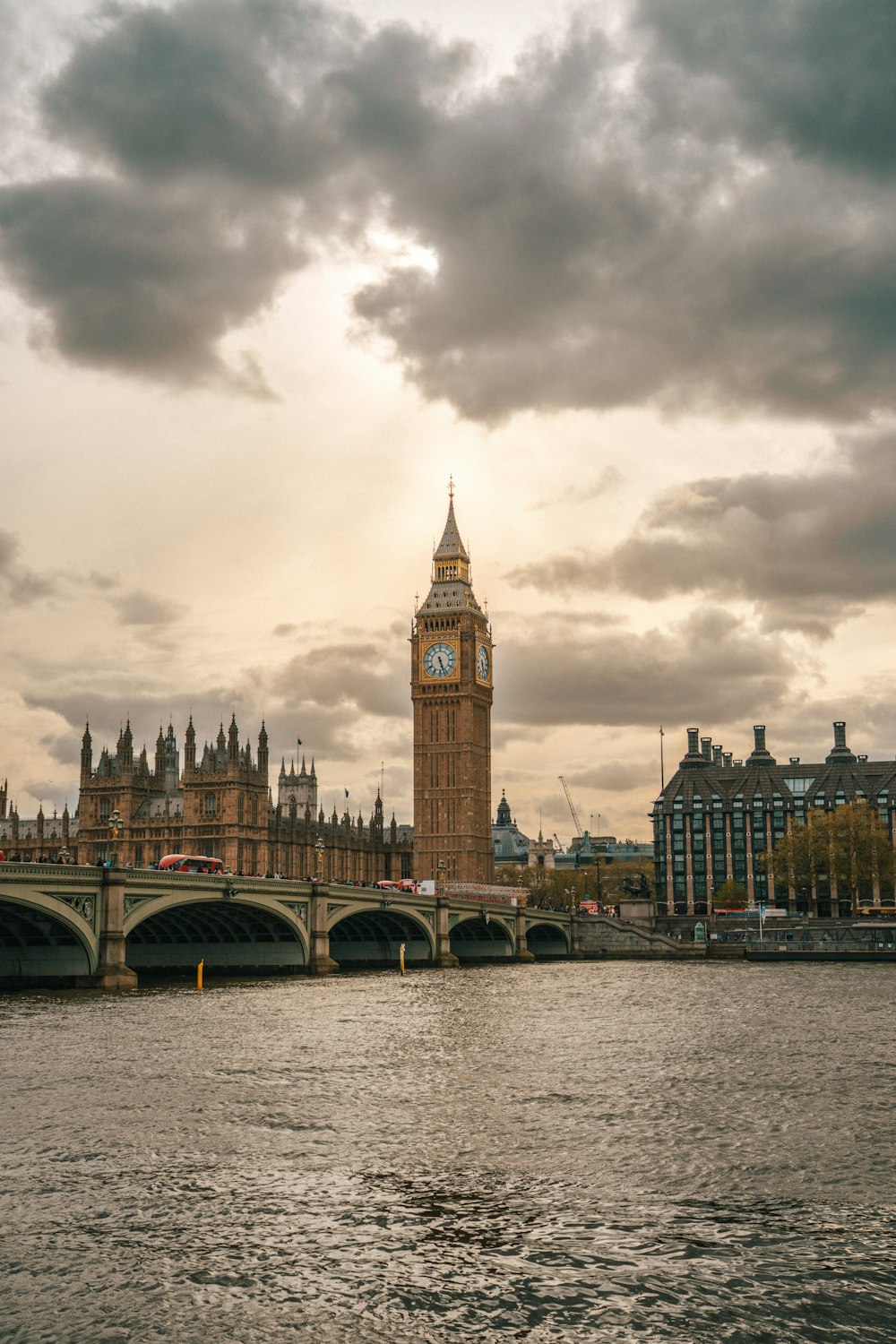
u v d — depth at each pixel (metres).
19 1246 34.62
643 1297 31.66
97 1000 94.00
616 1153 44.72
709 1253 34.59
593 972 158.62
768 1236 35.81
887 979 138.50
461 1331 29.77
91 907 101.75
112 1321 30.09
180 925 136.38
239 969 137.38
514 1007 97.81
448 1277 32.81
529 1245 35.09
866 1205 38.72
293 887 132.12
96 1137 46.22
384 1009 93.69
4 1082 56.41
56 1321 30.05
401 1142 46.19
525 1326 30.08
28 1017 81.50
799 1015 91.75
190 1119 49.41
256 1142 45.94
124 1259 33.75
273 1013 87.88
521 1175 41.84
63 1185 40.06
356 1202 38.66
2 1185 40.09
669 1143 46.19
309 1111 51.31
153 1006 90.38
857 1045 73.12
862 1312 30.91
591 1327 30.06
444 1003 101.31
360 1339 29.39
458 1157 44.06
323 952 136.75
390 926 171.50
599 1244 35.22
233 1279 32.56
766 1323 30.27
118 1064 61.84
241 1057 65.06
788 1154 44.62
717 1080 59.81
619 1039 75.50
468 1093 55.81
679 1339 29.53
